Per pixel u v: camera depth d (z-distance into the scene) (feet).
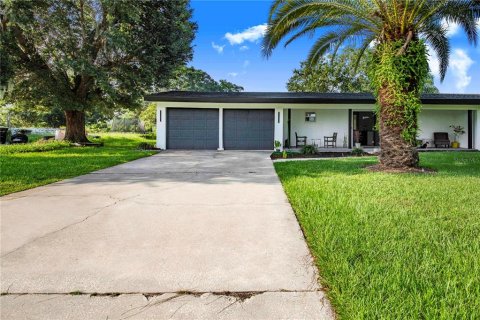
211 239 10.09
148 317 5.99
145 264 8.27
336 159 36.09
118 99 57.31
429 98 47.91
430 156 37.19
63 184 19.58
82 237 10.25
